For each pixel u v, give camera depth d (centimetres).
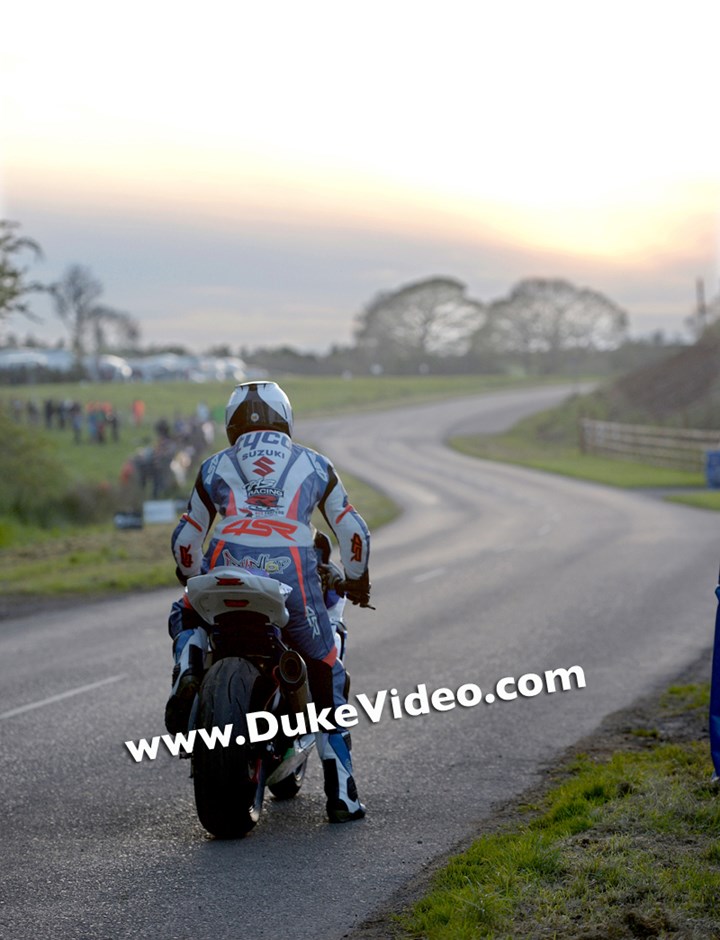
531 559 1972
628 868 493
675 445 4984
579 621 1316
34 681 1030
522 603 1467
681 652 1123
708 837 538
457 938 434
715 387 6644
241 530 588
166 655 1150
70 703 934
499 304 14262
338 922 477
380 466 5406
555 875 496
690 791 609
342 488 615
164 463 3847
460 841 579
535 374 14225
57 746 797
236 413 617
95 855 570
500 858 518
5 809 652
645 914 446
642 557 1944
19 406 6438
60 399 8631
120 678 1035
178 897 510
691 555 1953
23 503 3328
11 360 10681
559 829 559
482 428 8225
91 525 3272
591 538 2302
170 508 3166
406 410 9719
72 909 499
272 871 540
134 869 548
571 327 14000
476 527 2686
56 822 627
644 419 6675
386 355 14725
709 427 5906
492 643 1185
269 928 473
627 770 669
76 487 3500
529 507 3231
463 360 14538
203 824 582
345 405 10144
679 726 814
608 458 5641
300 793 682
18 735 830
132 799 670
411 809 640
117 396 9056
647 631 1243
